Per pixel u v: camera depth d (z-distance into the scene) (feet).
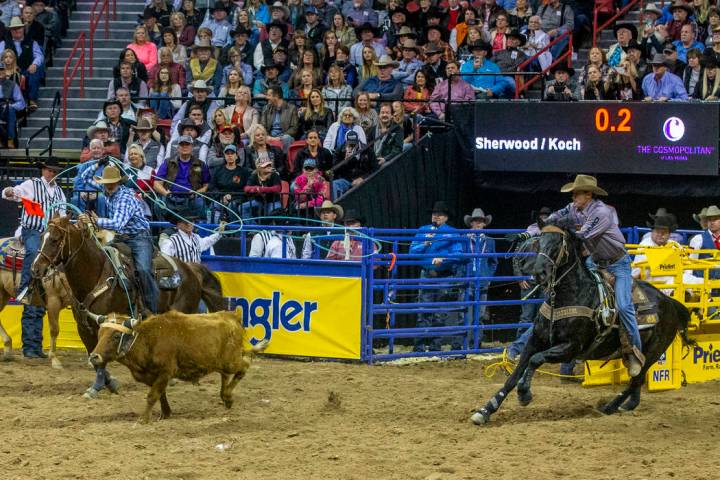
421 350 76.33
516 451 47.75
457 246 75.56
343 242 78.02
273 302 73.97
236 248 82.33
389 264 72.79
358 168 88.07
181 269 64.90
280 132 95.35
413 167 87.04
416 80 97.71
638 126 83.76
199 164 87.45
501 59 102.58
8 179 90.99
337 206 78.13
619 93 93.25
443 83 96.27
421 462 45.47
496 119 86.89
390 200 85.40
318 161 88.22
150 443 48.21
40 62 113.29
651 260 65.51
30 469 43.65
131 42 121.08
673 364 65.36
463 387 63.52
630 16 111.24
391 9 109.29
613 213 55.21
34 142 108.99
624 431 52.65
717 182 84.07
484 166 87.35
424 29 107.65
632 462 46.21
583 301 54.13
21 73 111.65
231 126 90.99
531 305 78.54
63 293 68.80
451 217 90.02
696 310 67.21
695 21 102.17
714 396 63.36
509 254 60.75
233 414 54.75
